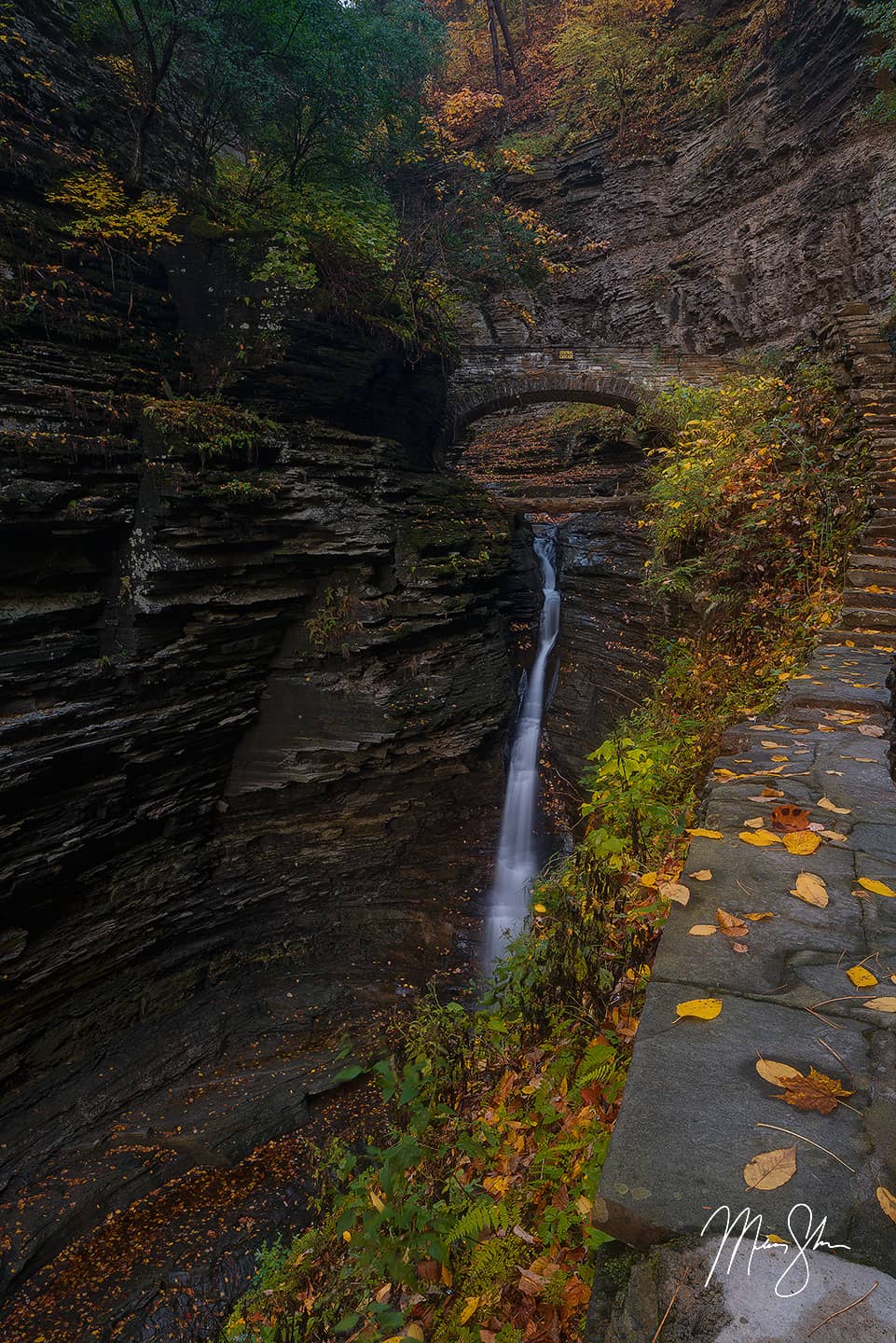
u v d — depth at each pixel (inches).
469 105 856.9
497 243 647.1
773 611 245.1
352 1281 125.0
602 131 957.2
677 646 302.2
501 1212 79.0
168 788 343.0
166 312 381.4
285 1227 226.8
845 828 87.9
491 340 954.1
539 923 140.1
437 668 399.2
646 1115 45.5
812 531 258.4
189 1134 258.1
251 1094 275.6
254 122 423.5
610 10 958.4
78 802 304.7
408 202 604.7
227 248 377.4
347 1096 278.2
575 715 449.7
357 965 356.8
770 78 770.2
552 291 995.9
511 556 498.3
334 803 382.9
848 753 115.7
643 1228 39.2
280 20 368.8
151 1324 199.6
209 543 327.3
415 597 385.4
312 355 388.8
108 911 322.0
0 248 314.5
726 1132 43.8
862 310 367.2
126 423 321.4
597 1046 91.7
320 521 361.4
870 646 192.1
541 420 903.7
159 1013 330.6
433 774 396.2
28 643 296.2
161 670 327.3
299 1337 129.4
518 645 493.7
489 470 839.1
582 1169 77.9
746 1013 55.4
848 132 679.1
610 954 104.7
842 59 673.6
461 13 1182.3
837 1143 42.4
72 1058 301.1
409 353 447.2
